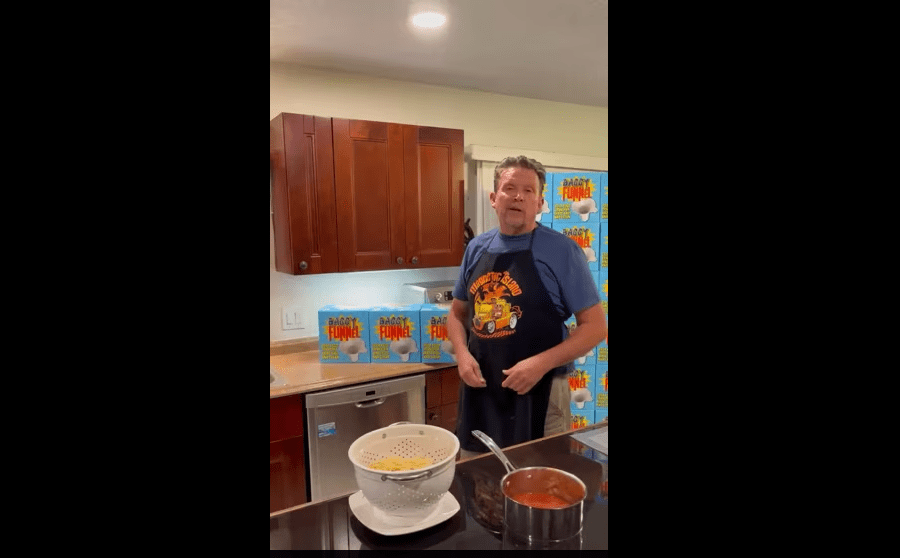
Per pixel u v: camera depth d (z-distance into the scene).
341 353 1.84
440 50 1.75
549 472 0.75
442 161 1.96
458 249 2.03
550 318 1.20
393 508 0.68
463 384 1.29
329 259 1.84
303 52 1.77
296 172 1.78
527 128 2.31
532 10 1.49
